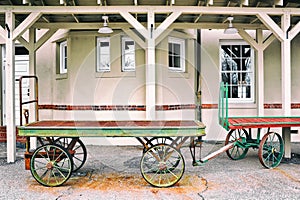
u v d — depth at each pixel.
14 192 4.63
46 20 7.33
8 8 6.07
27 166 4.98
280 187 4.79
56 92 8.99
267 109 8.99
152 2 6.42
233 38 9.05
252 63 9.15
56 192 4.63
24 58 9.80
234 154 7.20
